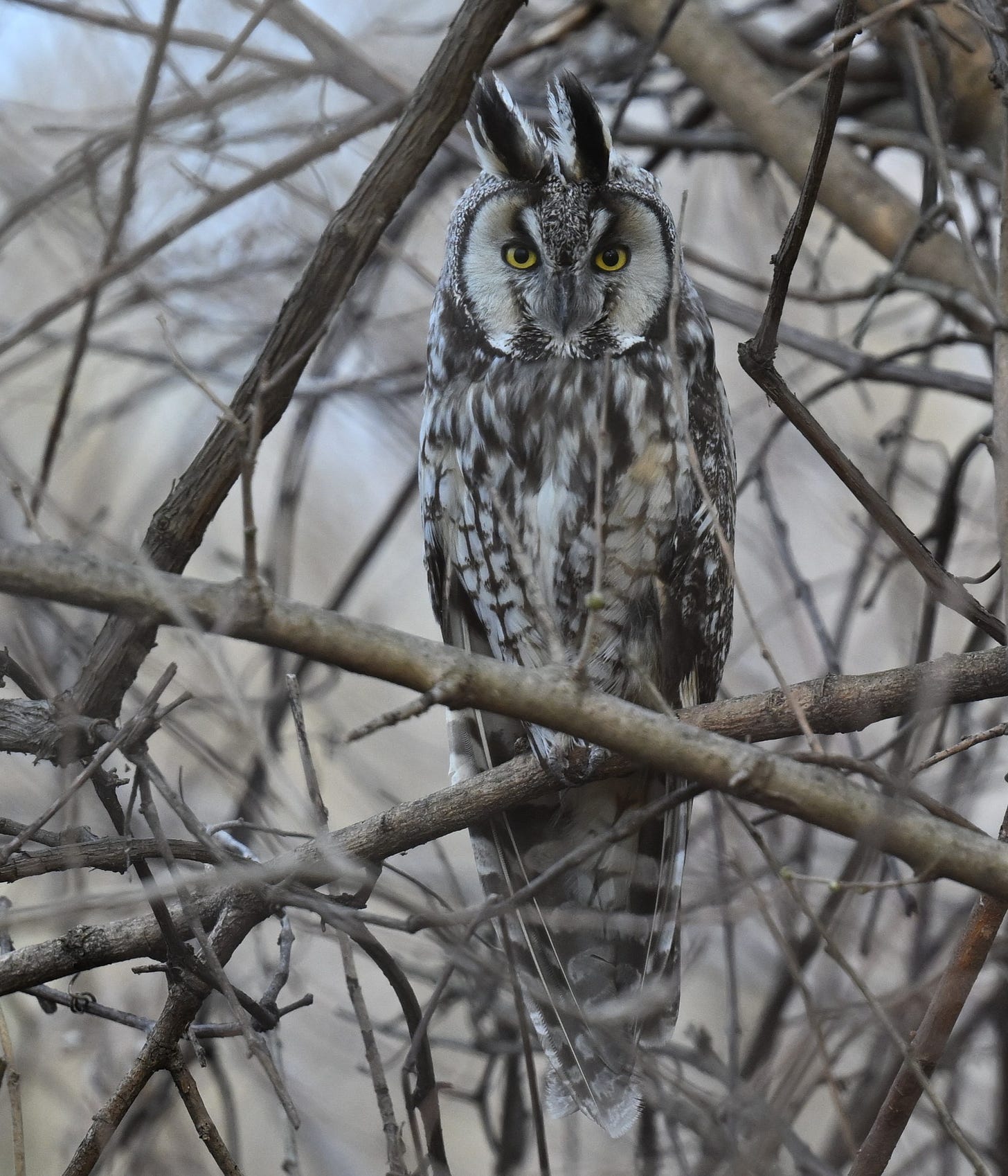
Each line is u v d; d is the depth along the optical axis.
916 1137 10.23
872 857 4.82
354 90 9.52
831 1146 8.38
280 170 8.38
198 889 6.34
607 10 10.36
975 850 4.88
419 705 4.69
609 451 8.91
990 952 6.79
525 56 10.72
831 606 13.20
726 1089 7.07
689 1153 8.16
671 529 9.02
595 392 8.91
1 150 10.59
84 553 4.66
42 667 6.79
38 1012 10.93
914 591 7.20
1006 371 5.82
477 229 9.19
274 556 10.34
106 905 5.09
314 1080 11.03
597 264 8.97
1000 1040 9.07
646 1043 8.31
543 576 9.08
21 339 7.14
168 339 5.40
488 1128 8.52
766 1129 5.58
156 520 6.71
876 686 6.66
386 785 12.46
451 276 9.39
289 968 6.80
